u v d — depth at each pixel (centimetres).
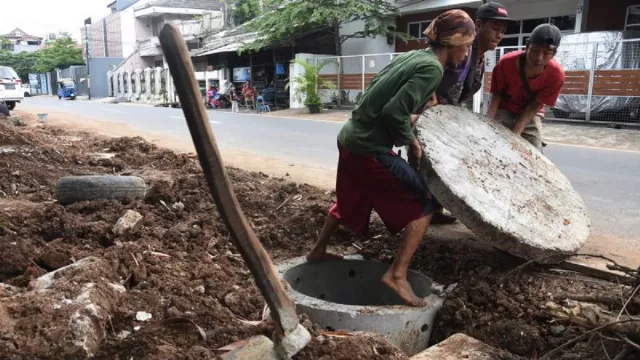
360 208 372
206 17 3603
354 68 2214
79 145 984
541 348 314
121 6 5525
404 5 2138
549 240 369
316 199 566
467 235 466
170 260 377
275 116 1944
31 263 353
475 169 385
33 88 5978
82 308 263
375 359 263
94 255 356
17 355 237
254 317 320
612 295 333
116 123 1652
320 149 1041
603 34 1398
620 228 502
